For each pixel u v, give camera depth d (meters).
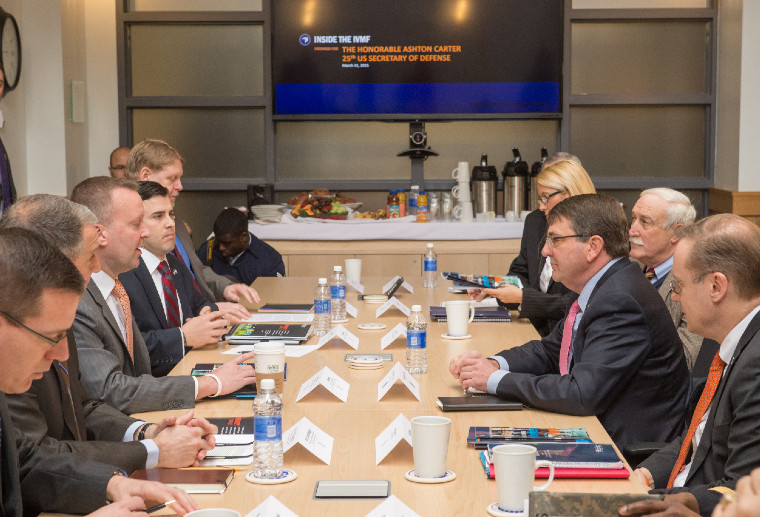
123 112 6.57
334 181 6.76
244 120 6.73
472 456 1.79
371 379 2.42
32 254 1.37
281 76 6.57
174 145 6.72
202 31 6.61
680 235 1.99
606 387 2.11
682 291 1.93
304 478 1.68
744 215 6.16
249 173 6.77
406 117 6.64
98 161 6.59
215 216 6.80
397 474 1.69
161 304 3.00
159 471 1.72
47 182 5.96
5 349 1.37
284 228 6.03
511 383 2.17
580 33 6.61
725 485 1.70
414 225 6.04
